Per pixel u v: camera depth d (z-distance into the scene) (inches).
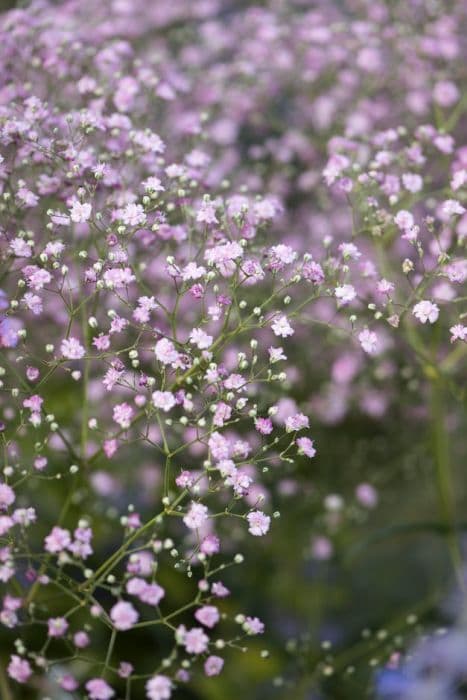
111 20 30.5
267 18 32.4
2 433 21.8
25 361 26.2
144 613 27.3
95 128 23.5
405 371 28.2
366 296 26.5
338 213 30.2
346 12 34.2
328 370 30.4
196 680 27.1
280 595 29.8
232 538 28.4
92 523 27.4
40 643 25.5
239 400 21.0
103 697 20.3
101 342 21.4
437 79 29.9
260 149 31.4
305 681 26.8
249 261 21.9
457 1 30.8
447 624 29.0
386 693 27.8
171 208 22.5
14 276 25.2
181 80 28.2
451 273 22.4
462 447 32.5
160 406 20.8
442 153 26.1
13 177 23.5
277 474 28.6
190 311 27.0
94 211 23.0
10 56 26.0
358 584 31.3
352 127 29.3
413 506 32.9
